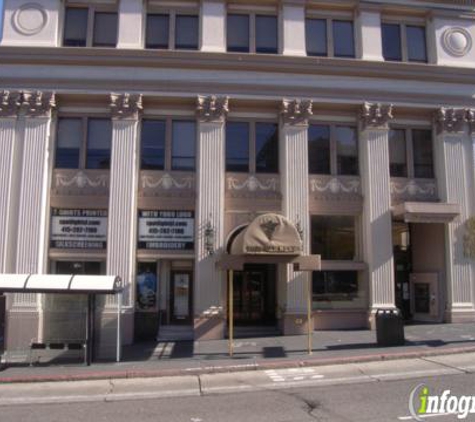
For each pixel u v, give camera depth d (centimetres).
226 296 2067
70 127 2072
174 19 2148
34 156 1984
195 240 2023
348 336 1894
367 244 2105
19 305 1894
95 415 959
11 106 2006
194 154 2094
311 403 981
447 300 2155
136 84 2045
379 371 1294
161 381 1281
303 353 1569
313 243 2116
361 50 2184
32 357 1558
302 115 2095
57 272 2011
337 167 2159
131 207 1988
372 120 2136
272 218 1691
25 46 2014
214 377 1307
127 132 2027
